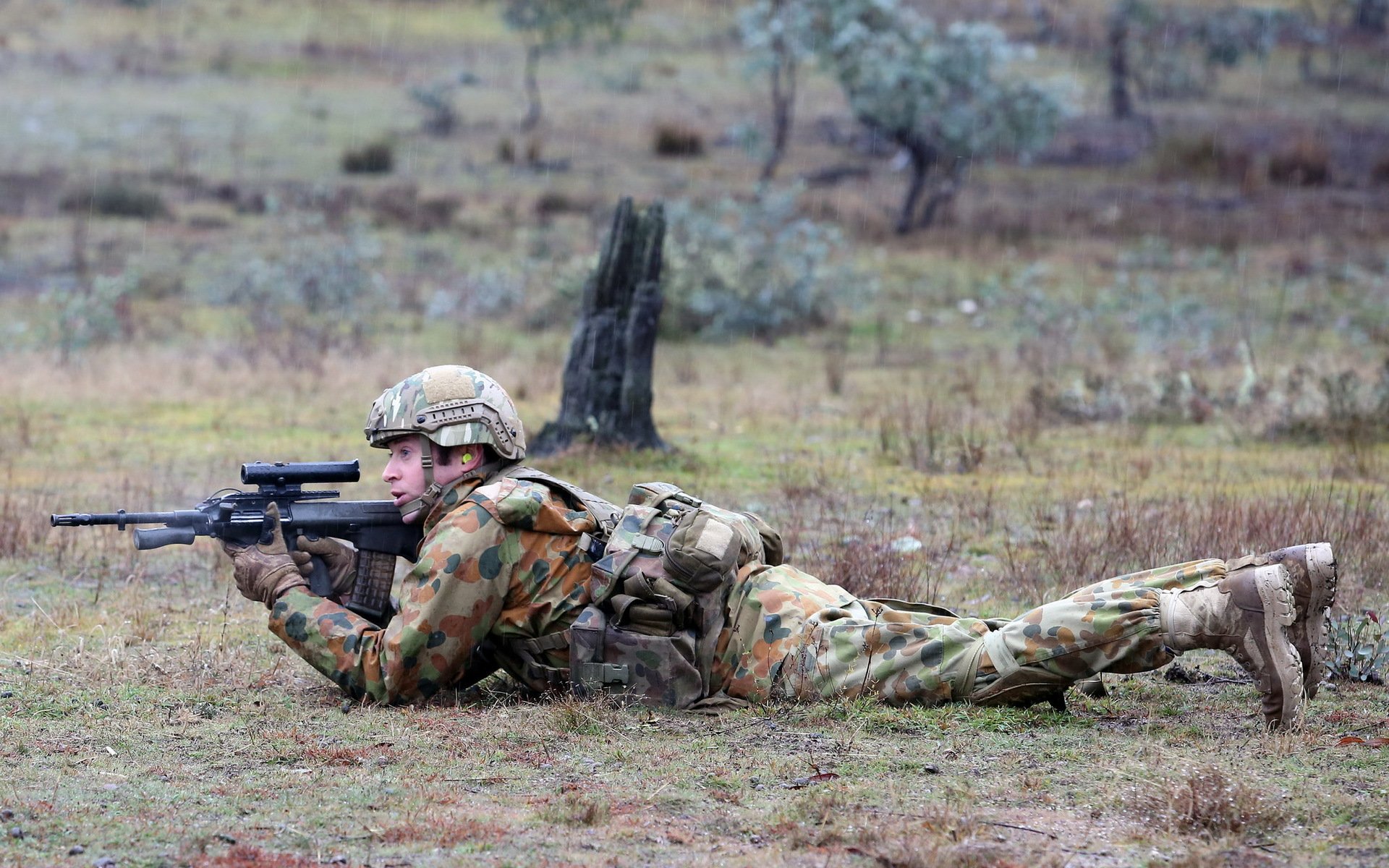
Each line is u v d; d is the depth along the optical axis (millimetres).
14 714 19188
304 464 19812
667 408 57594
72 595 27453
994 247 111688
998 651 18547
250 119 147125
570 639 19172
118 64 162000
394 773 16734
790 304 83938
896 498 38812
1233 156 144250
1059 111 117688
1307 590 17328
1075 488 40188
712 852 14258
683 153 143750
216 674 21391
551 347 74938
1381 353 71500
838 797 15695
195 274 92750
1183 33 182125
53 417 52219
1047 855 14070
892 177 139375
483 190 125562
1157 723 18781
